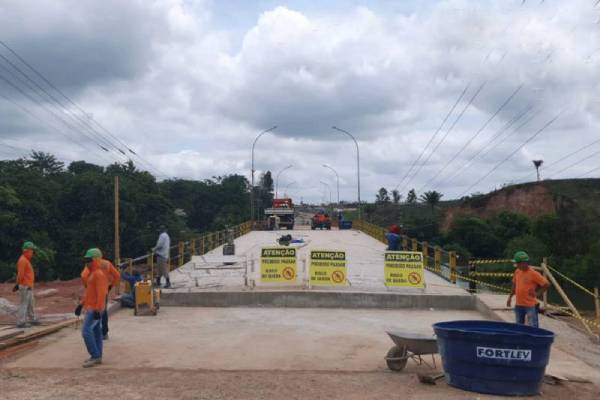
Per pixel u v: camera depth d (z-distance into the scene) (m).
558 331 13.56
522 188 88.19
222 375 9.14
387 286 18.52
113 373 9.23
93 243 58.94
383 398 7.89
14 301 16.81
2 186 51.69
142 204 65.62
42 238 52.66
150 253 19.47
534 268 16.22
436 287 19.88
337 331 13.80
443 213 98.69
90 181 61.34
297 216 154.62
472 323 9.38
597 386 9.07
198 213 114.94
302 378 8.96
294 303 17.58
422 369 9.93
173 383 8.51
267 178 151.62
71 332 12.92
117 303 16.17
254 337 13.00
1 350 11.09
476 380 8.34
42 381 8.59
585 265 53.34
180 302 17.42
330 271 18.78
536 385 8.30
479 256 76.75
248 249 34.97
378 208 121.44
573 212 68.88
